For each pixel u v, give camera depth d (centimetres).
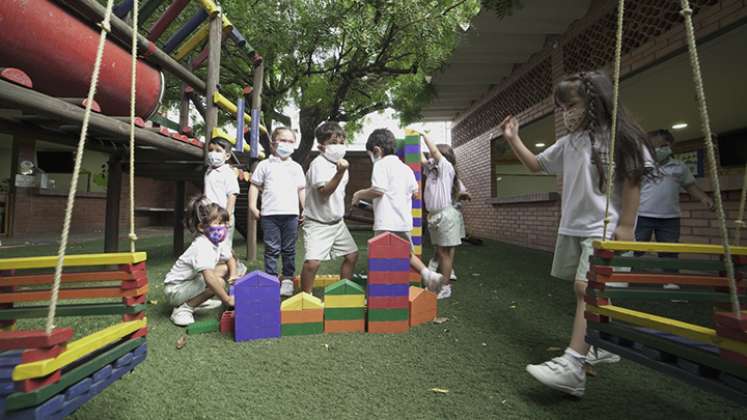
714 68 473
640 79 508
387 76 798
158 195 1395
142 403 142
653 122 763
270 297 214
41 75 256
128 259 123
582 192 161
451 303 299
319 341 209
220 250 271
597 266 134
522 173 1331
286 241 333
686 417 138
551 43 591
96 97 307
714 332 96
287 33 637
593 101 156
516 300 308
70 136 329
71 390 90
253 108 535
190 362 179
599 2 484
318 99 804
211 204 242
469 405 145
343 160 234
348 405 143
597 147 153
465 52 636
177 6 374
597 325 135
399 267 228
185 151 377
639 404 147
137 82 337
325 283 344
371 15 640
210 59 430
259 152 524
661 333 117
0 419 79
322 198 265
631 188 149
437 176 333
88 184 1209
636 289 134
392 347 202
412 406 143
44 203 927
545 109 616
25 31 232
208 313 261
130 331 117
